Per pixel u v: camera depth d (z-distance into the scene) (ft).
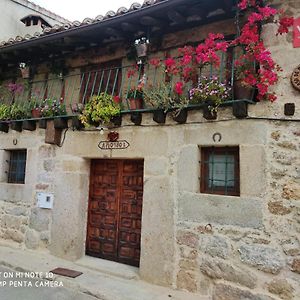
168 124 13.55
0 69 21.88
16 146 19.06
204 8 13.52
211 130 12.33
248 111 11.49
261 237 10.87
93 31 14.98
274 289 10.44
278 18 11.36
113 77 17.42
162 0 12.14
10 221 18.52
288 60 11.03
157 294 12.19
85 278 13.73
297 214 10.39
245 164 11.42
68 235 16.10
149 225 13.58
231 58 13.61
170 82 14.06
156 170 13.70
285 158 10.77
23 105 19.35
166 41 15.51
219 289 11.48
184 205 12.73
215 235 11.84
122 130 15.02
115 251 15.71
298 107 10.70
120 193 15.92
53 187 17.07
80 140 16.39
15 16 26.23
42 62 20.18
